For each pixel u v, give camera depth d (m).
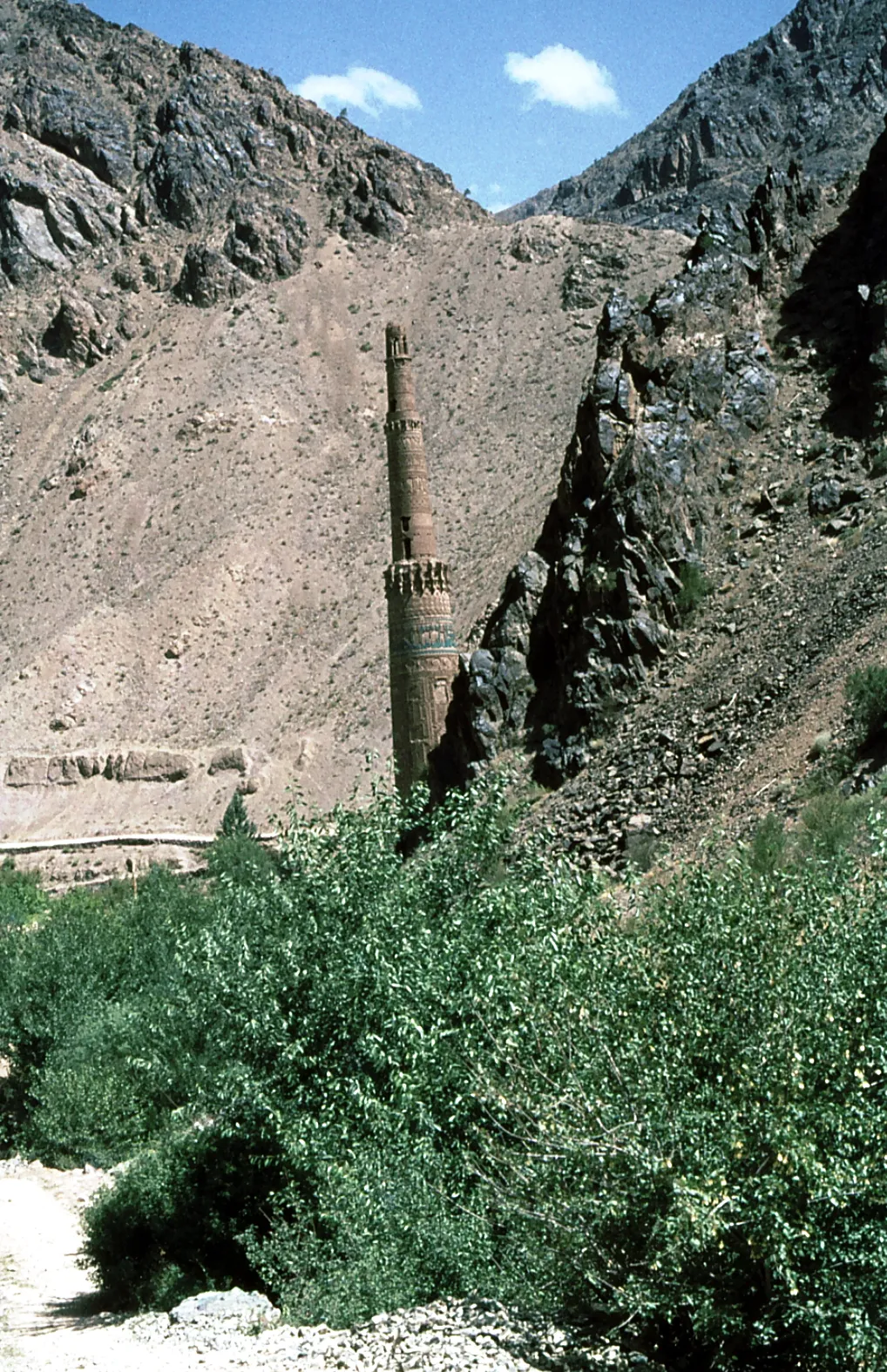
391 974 16.94
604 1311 11.72
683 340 47.34
